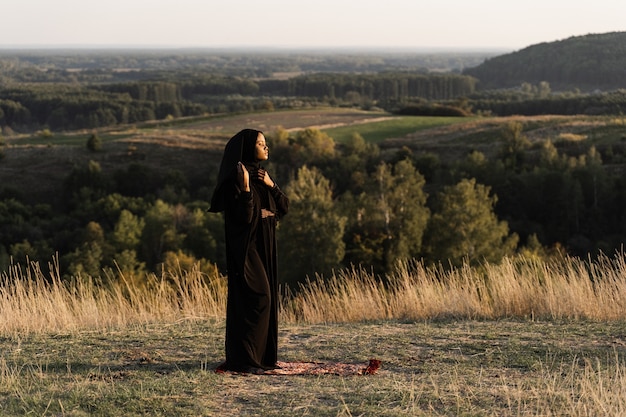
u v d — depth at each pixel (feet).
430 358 20.47
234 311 18.56
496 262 138.41
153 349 21.72
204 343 22.56
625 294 28.37
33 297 27.78
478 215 144.56
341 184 245.45
